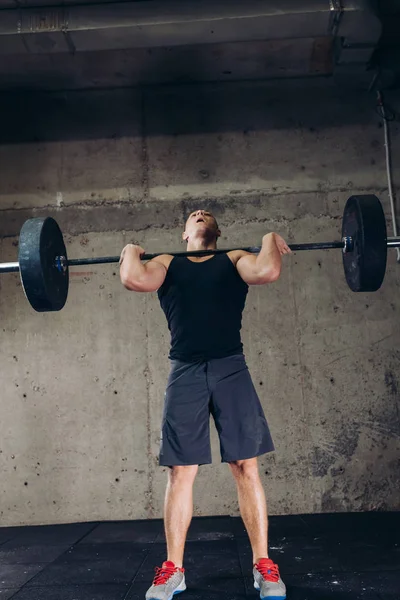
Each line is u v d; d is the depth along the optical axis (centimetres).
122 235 337
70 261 193
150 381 320
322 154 343
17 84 345
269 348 321
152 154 346
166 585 152
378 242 179
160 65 333
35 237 175
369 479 308
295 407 315
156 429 315
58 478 313
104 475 312
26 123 351
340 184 339
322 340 321
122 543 245
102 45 303
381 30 301
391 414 313
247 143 345
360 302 325
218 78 348
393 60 337
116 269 332
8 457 316
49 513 310
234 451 158
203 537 247
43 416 319
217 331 164
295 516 298
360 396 315
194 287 166
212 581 173
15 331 328
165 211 339
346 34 304
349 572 178
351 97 348
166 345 323
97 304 329
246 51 324
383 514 293
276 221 335
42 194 343
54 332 327
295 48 324
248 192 339
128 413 317
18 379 323
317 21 294
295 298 326
